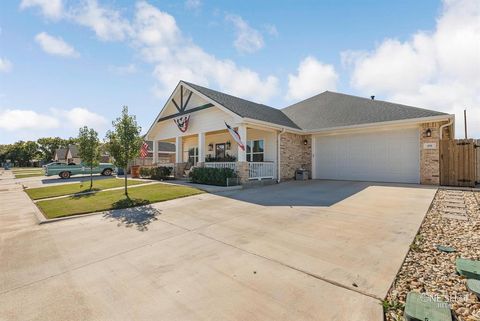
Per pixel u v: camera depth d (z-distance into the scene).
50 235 5.29
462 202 7.15
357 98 16.50
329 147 14.48
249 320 2.31
